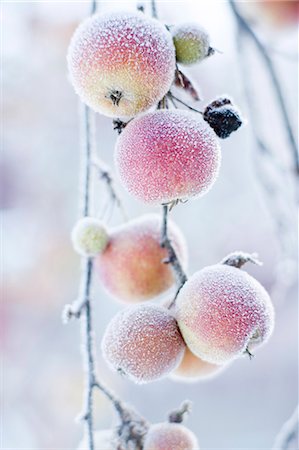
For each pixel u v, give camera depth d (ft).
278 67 2.41
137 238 1.84
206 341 1.60
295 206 2.16
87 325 1.75
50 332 3.73
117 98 1.57
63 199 3.84
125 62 1.55
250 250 3.87
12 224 3.80
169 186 1.56
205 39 1.65
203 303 1.60
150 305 1.65
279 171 2.17
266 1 2.60
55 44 3.44
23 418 3.72
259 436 4.58
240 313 1.59
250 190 3.90
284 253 2.17
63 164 3.84
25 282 3.74
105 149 3.77
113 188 1.90
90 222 1.82
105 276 1.85
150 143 1.56
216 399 4.60
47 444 3.73
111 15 1.58
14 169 3.84
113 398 1.71
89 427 1.68
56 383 3.74
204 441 4.56
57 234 3.81
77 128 3.82
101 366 3.92
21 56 3.49
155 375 1.62
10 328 3.70
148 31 1.57
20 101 3.68
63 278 3.77
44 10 3.40
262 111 2.45
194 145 1.57
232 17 2.18
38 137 3.82
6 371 3.69
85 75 1.56
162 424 1.71
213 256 3.87
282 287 2.82
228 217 3.88
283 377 4.58
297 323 4.46
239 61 2.17
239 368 4.61
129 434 1.70
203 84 3.65
